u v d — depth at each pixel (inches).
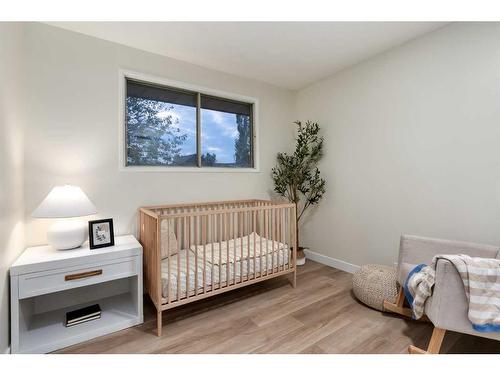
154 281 73.1
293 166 128.4
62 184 79.7
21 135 70.6
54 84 78.0
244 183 124.0
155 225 72.4
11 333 58.3
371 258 106.5
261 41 89.2
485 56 73.5
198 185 109.0
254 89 125.9
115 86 88.7
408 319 76.1
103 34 83.4
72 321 70.1
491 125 72.8
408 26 81.4
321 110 127.2
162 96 101.8
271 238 100.7
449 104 81.3
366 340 66.2
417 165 90.0
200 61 104.3
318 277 110.2
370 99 104.6
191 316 78.6
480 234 75.7
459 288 52.8
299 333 69.5
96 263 68.9
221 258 84.0
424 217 88.7
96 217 85.6
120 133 89.7
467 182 78.0
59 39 78.7
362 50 97.2
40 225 76.5
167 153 103.3
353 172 112.5
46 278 62.4
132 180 92.5
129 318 74.0
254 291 96.7
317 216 130.6
